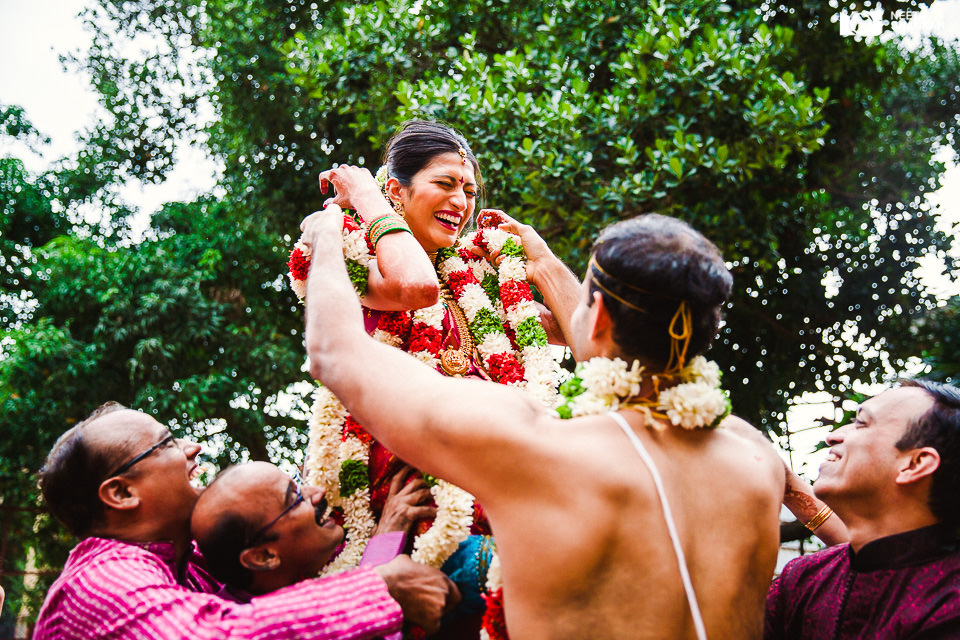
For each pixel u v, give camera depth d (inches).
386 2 343.6
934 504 75.8
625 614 54.9
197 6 482.6
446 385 59.7
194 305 426.6
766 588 61.9
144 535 81.0
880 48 352.8
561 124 272.7
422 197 92.6
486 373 92.6
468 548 79.1
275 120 378.6
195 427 447.2
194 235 463.8
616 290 61.2
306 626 66.5
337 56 315.9
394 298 79.8
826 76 343.6
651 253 59.9
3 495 468.4
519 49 326.0
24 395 419.8
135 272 433.7
